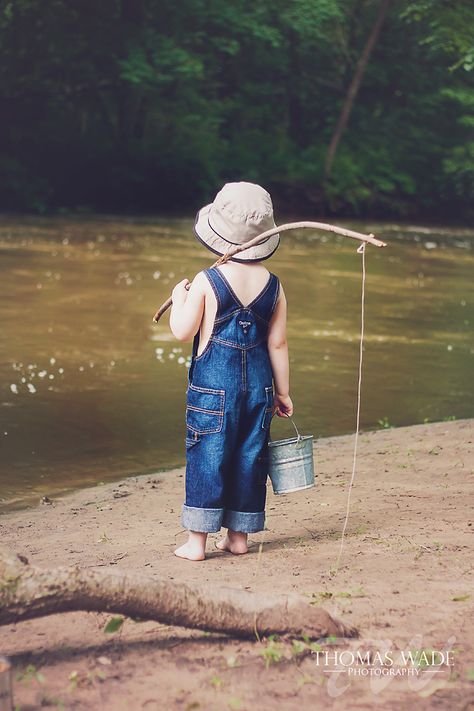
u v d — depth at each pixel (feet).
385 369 41.22
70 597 12.10
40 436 29.76
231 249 17.04
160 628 13.46
